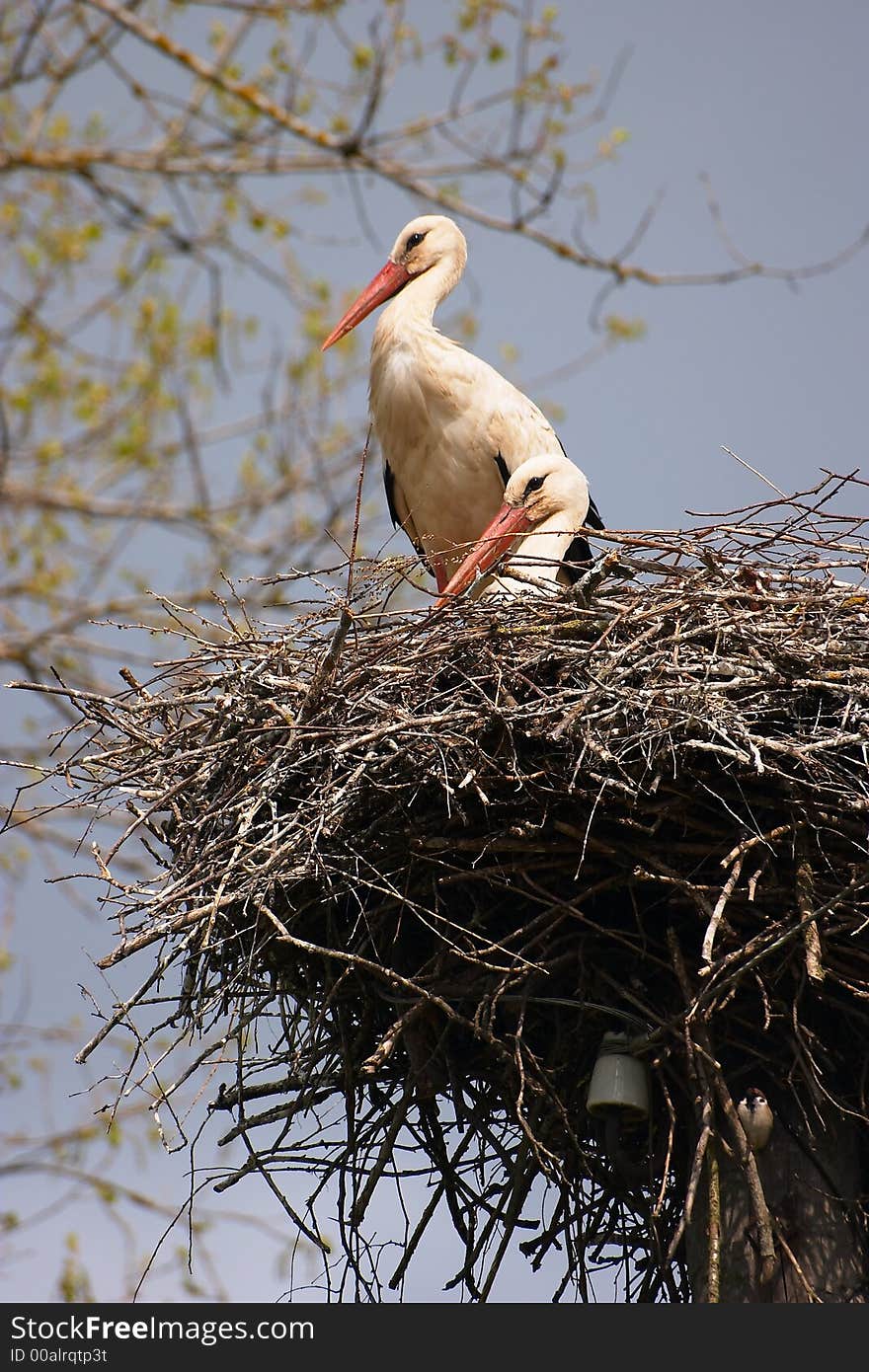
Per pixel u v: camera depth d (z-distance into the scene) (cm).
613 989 1020
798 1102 960
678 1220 1052
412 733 982
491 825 1024
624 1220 1097
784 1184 966
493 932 1052
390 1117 1094
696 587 1050
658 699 982
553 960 1008
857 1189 982
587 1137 1081
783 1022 995
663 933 1025
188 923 970
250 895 980
